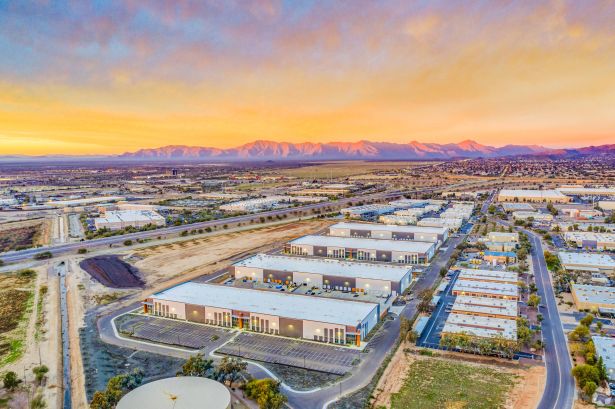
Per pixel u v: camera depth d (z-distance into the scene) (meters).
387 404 69.81
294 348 91.06
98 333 100.06
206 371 79.19
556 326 100.19
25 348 92.69
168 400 65.25
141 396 66.50
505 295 114.62
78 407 70.88
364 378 78.25
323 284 130.25
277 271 135.62
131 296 126.06
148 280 141.00
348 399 71.44
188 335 98.31
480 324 95.38
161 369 82.25
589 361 79.62
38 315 111.50
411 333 91.94
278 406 67.25
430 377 78.06
